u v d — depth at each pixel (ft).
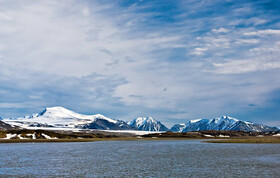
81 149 362.53
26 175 164.76
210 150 325.01
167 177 156.87
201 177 155.84
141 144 486.38
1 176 161.48
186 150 331.57
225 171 172.86
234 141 513.86
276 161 215.72
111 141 648.79
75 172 174.19
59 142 590.14
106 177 158.20
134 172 173.06
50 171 177.99
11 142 568.82
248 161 217.15
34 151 330.34
